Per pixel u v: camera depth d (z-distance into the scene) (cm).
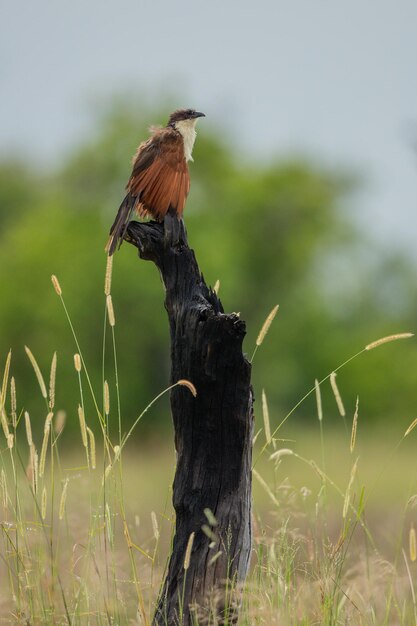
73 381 5622
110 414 5562
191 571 769
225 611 727
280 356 6556
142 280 5953
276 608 746
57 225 6388
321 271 7312
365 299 7425
